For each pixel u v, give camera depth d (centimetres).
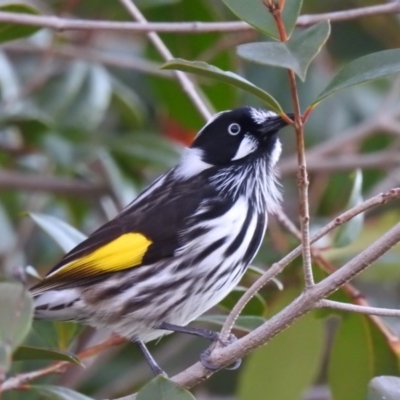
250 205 884
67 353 707
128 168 1216
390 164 1271
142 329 859
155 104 1357
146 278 845
